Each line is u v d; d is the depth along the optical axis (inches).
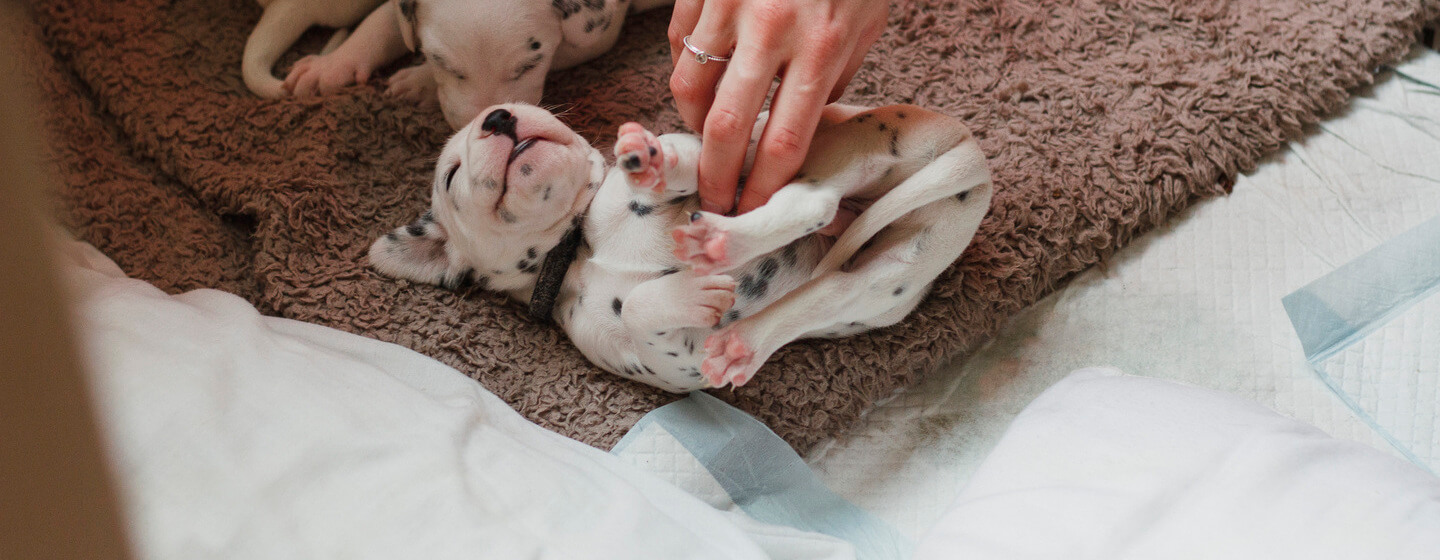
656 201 59.4
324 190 76.4
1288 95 78.2
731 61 51.8
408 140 80.4
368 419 52.3
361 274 73.2
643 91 82.7
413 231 70.5
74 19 84.8
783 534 60.2
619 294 62.1
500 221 61.4
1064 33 83.0
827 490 66.4
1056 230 73.0
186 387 49.4
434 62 72.8
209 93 83.0
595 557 47.1
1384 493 45.1
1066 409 55.3
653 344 60.4
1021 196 73.3
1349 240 74.5
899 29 84.0
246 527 44.8
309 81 83.0
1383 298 70.3
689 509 56.4
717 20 52.4
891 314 64.2
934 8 85.3
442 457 50.1
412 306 71.9
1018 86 79.7
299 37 88.8
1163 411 52.9
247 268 76.3
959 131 57.3
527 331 71.1
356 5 88.1
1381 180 76.9
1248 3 83.6
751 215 51.6
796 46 50.9
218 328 56.3
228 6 89.0
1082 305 74.0
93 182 77.7
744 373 55.7
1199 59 80.9
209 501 45.4
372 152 79.7
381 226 76.8
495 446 53.8
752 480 65.6
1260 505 44.7
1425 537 42.6
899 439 69.3
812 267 62.2
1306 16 81.7
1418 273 70.6
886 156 56.5
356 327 70.7
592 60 84.9
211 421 48.3
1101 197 74.2
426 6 71.0
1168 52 81.4
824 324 57.9
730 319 61.2
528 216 60.6
